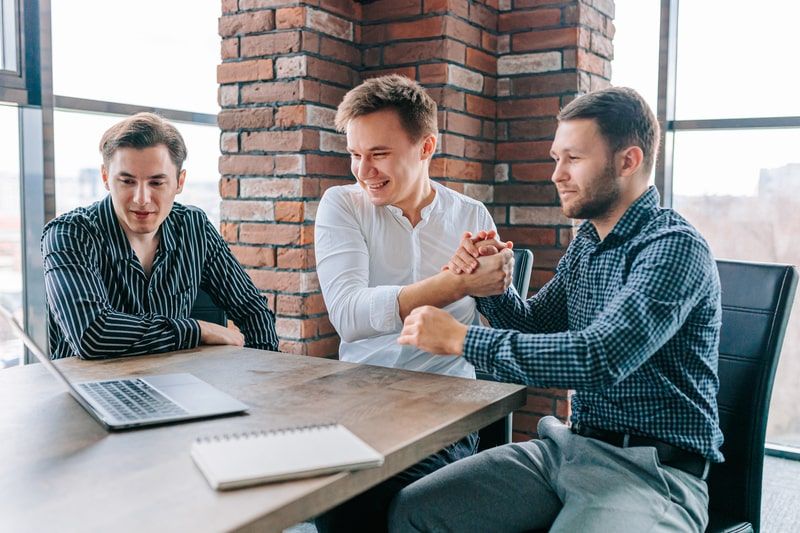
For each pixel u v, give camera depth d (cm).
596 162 134
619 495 121
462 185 275
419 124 163
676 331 125
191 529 73
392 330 157
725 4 302
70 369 142
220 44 273
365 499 147
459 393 127
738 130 305
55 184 250
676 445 128
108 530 72
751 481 140
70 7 253
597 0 286
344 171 277
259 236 269
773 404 319
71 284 156
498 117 294
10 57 239
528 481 134
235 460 89
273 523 78
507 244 151
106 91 266
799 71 290
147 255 180
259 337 192
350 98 162
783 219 302
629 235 136
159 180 165
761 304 144
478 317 183
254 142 268
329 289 168
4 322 252
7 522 74
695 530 123
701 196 317
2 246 250
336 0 267
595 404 136
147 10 278
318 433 100
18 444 98
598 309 140
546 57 281
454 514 130
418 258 175
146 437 101
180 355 156
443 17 260
